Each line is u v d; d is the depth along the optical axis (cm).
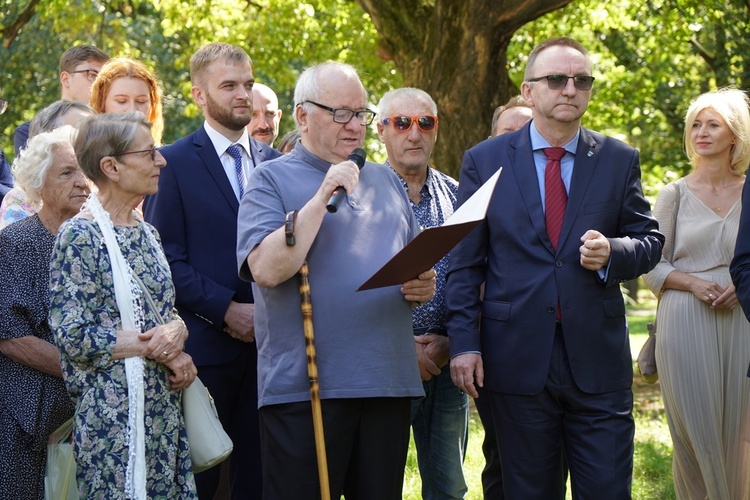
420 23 1055
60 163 406
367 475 378
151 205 461
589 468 417
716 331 530
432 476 507
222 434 392
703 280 532
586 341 418
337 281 372
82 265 362
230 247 457
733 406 528
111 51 1634
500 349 427
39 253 402
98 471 356
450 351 434
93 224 371
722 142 541
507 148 439
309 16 1420
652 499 616
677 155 1739
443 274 490
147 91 526
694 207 548
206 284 444
